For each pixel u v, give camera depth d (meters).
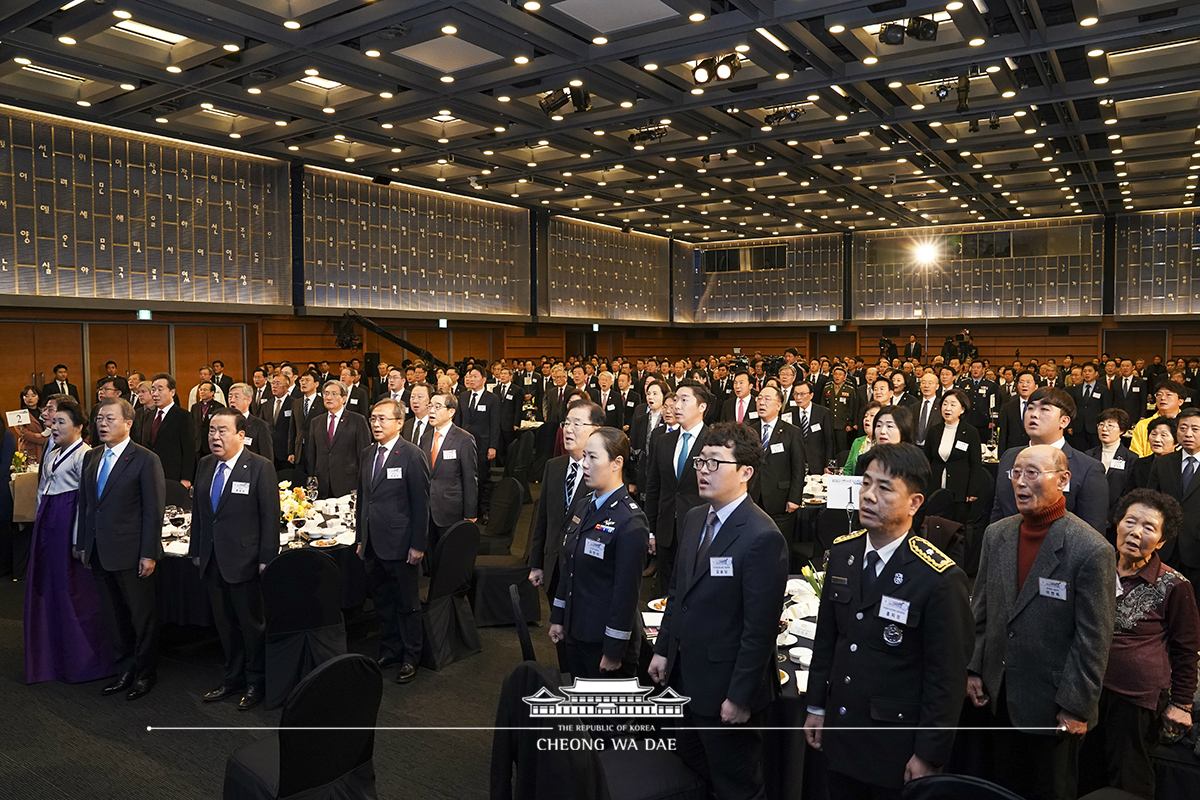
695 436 5.18
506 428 11.10
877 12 8.08
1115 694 2.91
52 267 11.73
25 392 9.20
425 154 13.73
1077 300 20.31
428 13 8.03
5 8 7.74
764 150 13.53
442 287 17.86
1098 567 2.54
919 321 22.11
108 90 10.32
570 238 21.28
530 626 5.71
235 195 13.98
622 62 9.79
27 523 6.94
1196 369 15.59
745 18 8.34
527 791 2.15
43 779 3.56
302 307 14.83
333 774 2.67
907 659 2.31
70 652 4.66
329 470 6.82
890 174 15.63
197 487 4.46
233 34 8.52
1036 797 2.71
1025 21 8.55
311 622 4.32
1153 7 7.91
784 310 24.34
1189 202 18.12
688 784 2.66
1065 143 13.48
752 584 2.57
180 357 13.82
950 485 6.45
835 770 2.42
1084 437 11.91
